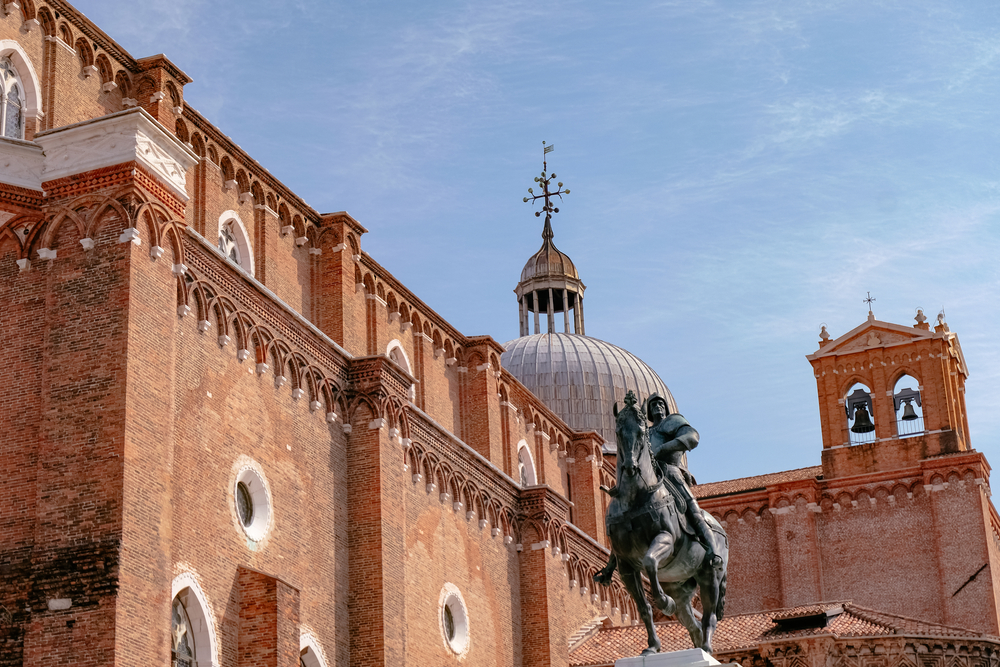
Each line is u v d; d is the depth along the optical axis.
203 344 38.25
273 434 40.97
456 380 61.69
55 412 33.28
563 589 58.50
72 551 32.03
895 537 73.62
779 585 74.69
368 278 54.34
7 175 35.25
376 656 43.00
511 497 56.56
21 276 34.91
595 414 81.94
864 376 77.69
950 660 55.31
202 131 46.34
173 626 35.28
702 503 77.00
